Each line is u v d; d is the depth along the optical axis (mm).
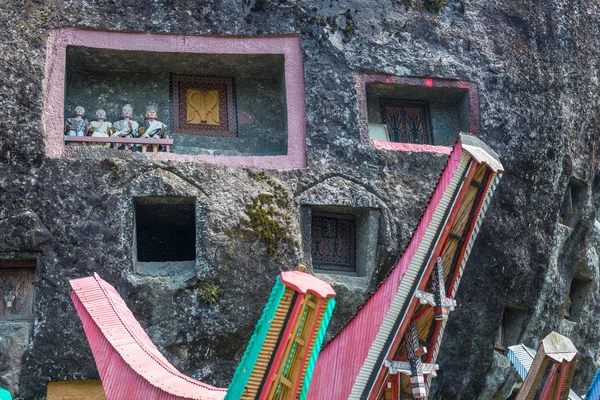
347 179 17109
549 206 18516
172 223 17188
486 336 17781
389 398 11352
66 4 17016
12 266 15859
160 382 11016
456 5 18812
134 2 17266
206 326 15766
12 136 16000
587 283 20781
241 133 17953
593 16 20344
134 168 16250
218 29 17391
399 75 17938
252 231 16188
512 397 19188
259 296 15992
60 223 15789
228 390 9812
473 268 17719
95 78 17688
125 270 15766
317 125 17266
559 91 18984
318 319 9773
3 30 16578
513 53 18797
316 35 17734
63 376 15297
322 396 11383
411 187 17359
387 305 11375
